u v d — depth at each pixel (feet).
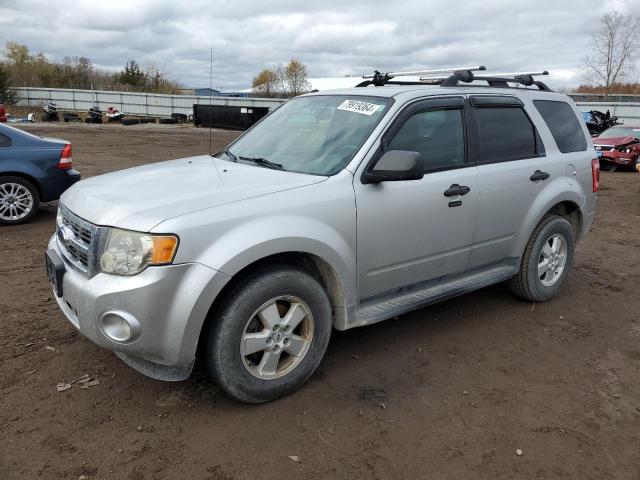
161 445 9.41
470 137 13.76
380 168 11.23
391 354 13.01
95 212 9.98
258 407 10.62
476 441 9.82
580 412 10.85
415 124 12.67
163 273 9.13
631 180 52.29
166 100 164.14
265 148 13.43
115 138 83.61
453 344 13.66
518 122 15.16
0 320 14.15
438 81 15.03
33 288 16.66
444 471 9.02
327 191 10.97
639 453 9.64
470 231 13.66
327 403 10.84
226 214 9.73
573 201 16.29
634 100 145.79
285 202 10.41
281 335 10.66
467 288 13.87
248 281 10.06
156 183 11.14
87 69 221.87
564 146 16.42
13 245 21.62
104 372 11.67
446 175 12.97
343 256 11.11
